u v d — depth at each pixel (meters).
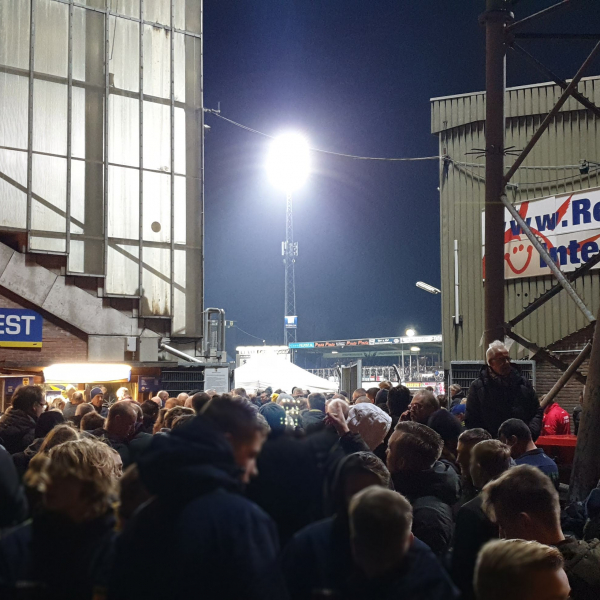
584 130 15.92
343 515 2.38
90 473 2.50
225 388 18.14
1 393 13.80
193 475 2.20
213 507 2.18
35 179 17.38
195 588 2.09
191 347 19.42
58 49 17.94
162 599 2.11
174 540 2.14
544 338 15.75
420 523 3.72
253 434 2.42
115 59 18.75
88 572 2.35
